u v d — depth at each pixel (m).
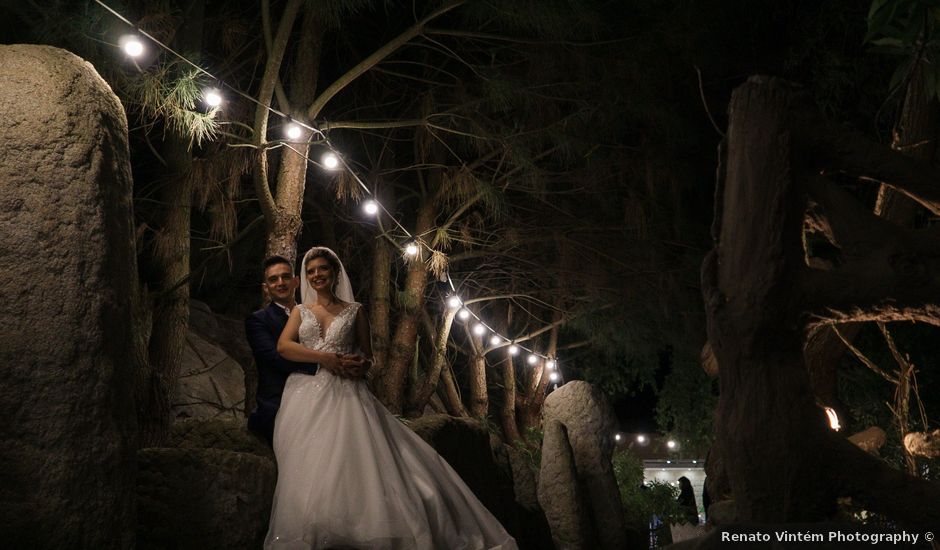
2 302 3.76
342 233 15.64
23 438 3.68
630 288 16.09
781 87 2.36
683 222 15.82
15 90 3.99
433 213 14.04
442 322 15.56
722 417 2.30
